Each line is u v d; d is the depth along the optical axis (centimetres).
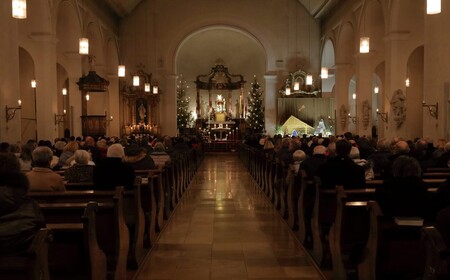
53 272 425
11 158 420
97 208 434
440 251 301
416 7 1650
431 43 1294
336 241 555
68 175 715
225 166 2272
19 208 355
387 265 434
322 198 637
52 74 1655
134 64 2959
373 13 1973
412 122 2189
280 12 2983
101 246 541
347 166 636
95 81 1814
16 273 316
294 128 2836
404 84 1695
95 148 1115
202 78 3431
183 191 1371
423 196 445
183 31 2962
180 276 609
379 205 452
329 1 2503
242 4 2972
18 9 947
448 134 1211
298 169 887
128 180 657
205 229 884
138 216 640
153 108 2920
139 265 643
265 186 1335
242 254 712
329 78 2980
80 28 2027
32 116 2245
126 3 2744
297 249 737
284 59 2986
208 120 3347
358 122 2111
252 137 2283
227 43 3359
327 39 2775
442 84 1241
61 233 419
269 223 936
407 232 430
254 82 3144
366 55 2077
